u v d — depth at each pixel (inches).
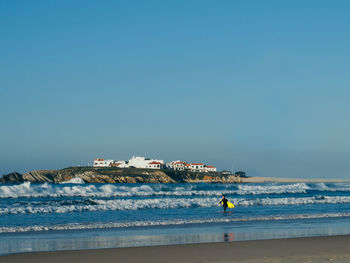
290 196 2199.8
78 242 703.7
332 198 1861.5
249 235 785.6
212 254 582.6
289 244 663.1
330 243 673.0
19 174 7219.5
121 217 1128.8
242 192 2322.8
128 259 553.3
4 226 930.1
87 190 2041.1
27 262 536.7
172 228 896.3
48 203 1438.2
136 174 7386.8
